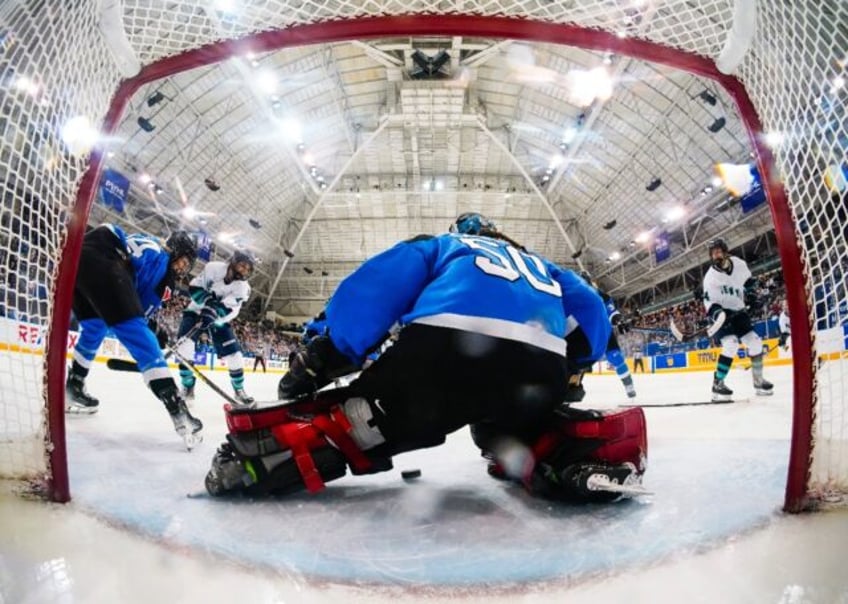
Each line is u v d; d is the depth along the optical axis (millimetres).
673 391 6605
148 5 1437
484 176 27547
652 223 23641
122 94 1547
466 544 1053
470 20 1596
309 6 1556
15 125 1352
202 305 4426
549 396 1403
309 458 1381
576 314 1613
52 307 1274
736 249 22484
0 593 760
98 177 1440
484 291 1322
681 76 16797
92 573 850
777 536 1008
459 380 1295
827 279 1244
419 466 1949
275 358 20797
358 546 1041
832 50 1301
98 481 1513
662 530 1093
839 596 761
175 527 1114
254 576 879
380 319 1365
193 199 21984
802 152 1294
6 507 1153
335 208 29484
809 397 1172
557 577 878
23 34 1311
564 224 29172
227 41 1563
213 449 2193
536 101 21766
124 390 5332
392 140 25344
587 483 1273
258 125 21188
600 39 1576
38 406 1249
